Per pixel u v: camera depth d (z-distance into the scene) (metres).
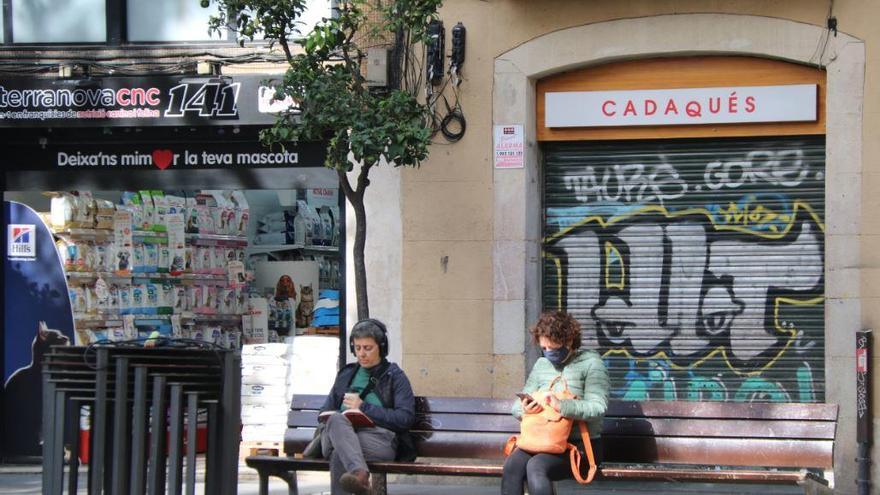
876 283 9.67
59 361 7.21
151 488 7.00
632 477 7.35
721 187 10.25
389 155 8.58
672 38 9.98
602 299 10.47
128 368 7.10
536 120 10.45
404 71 10.33
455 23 10.31
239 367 7.31
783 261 10.16
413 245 10.39
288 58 8.91
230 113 10.51
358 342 7.92
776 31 9.84
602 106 10.29
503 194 10.25
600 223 10.48
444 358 10.34
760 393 10.20
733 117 10.07
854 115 9.72
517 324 10.23
